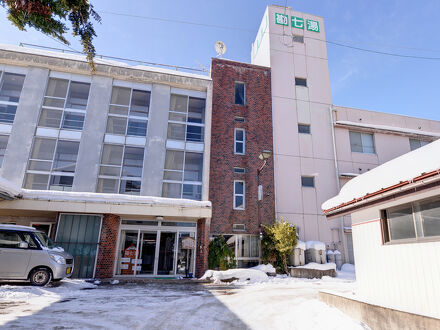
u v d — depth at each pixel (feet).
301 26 76.02
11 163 49.24
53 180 51.37
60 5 15.16
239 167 60.44
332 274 48.24
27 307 21.07
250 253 55.72
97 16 16.57
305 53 73.82
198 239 47.88
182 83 60.39
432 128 76.95
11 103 53.57
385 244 18.67
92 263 40.24
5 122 51.83
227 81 65.77
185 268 46.88
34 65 54.65
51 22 15.62
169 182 55.67
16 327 15.94
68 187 51.65
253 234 56.59
